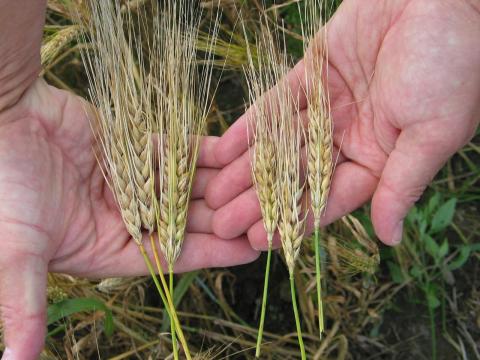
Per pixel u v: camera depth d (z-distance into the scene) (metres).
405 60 0.27
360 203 0.31
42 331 0.26
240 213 0.31
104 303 0.34
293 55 0.41
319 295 0.30
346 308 0.39
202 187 0.33
